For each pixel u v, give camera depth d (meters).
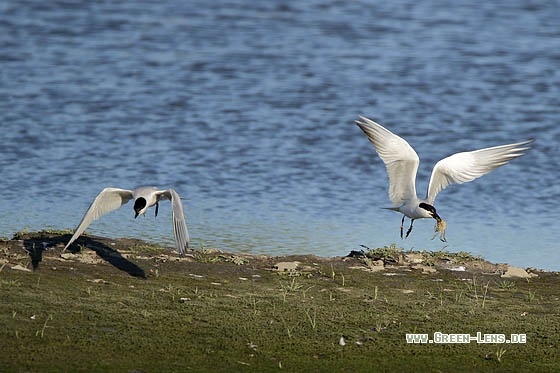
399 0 42.19
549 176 20.25
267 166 20.41
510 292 12.25
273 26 36.78
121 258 12.66
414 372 9.56
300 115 24.83
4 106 24.17
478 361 9.91
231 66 30.25
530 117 25.06
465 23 37.41
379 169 20.52
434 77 29.34
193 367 9.32
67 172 19.11
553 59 31.72
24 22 35.44
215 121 23.88
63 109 24.23
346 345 10.09
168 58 31.00
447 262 13.46
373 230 16.19
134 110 24.55
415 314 11.15
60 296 10.87
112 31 34.78
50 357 9.25
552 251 15.17
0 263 11.81
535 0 41.88
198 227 15.88
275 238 15.35
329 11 39.72
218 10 39.69
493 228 16.64
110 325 10.15
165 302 11.01
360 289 12.05
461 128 24.03
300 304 11.27
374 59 31.67
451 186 19.55
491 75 29.67
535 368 9.80
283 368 9.44
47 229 15.05
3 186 17.89
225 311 10.85
